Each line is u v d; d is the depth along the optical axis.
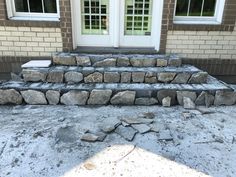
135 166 2.12
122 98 3.24
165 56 3.79
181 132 2.66
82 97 3.22
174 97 3.26
